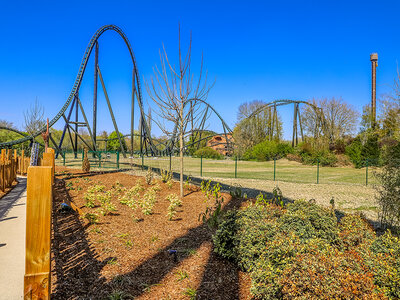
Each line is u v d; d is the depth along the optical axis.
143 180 16.34
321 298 3.06
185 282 4.45
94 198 10.02
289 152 51.22
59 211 8.51
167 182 14.73
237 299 4.08
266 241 4.93
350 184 19.72
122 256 5.29
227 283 4.52
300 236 4.96
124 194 11.94
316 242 4.28
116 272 4.63
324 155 42.03
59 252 5.39
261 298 4.02
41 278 3.05
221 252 5.31
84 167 19.08
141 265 4.95
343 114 59.19
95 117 34.78
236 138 61.44
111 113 34.97
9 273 4.59
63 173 17.50
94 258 5.16
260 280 3.96
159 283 4.37
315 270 3.31
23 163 19.27
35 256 3.05
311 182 20.88
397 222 8.08
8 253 5.42
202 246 5.93
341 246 4.90
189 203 10.31
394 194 8.05
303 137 61.12
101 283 4.27
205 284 4.43
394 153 8.28
